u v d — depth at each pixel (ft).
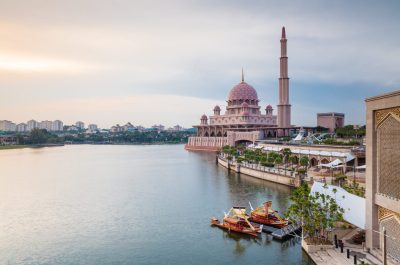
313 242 213.87
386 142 178.09
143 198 397.39
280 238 244.63
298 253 221.46
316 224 209.77
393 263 169.37
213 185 470.80
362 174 404.36
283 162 569.64
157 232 273.33
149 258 223.92
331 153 478.59
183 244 246.27
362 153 426.51
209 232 270.05
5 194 428.15
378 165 185.26
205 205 356.38
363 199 227.81
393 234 174.50
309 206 217.56
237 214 276.21
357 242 209.67
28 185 495.00
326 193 242.99
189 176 565.53
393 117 170.81
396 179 169.89
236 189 435.53
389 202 173.78
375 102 184.03
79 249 240.94
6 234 273.54
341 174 404.98
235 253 227.40
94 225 294.46
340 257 189.98
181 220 304.30
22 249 242.37
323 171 448.65
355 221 208.54
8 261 223.10
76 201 386.32
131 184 496.64
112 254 231.50
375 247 189.57
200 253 229.86
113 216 321.73
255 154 587.68
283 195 392.27
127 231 277.23
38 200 392.88
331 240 216.74
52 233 274.98
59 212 338.34
